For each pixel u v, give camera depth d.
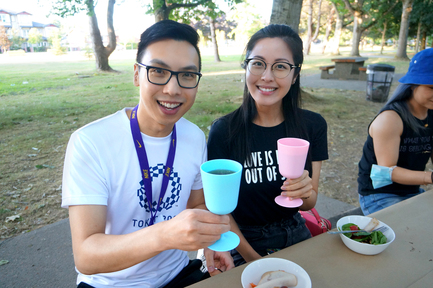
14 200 3.64
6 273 2.46
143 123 1.36
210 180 0.91
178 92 1.22
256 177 1.78
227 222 0.99
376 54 37.03
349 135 6.23
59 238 2.91
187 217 0.94
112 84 13.12
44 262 2.59
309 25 36.59
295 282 1.05
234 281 1.11
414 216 1.55
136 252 1.02
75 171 1.22
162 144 1.41
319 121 1.91
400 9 28.20
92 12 11.88
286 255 1.25
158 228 1.00
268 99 1.69
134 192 1.35
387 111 2.17
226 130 1.83
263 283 1.03
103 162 1.27
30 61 30.66
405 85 2.13
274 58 1.63
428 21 30.19
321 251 1.28
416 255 1.25
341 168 4.67
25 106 8.71
